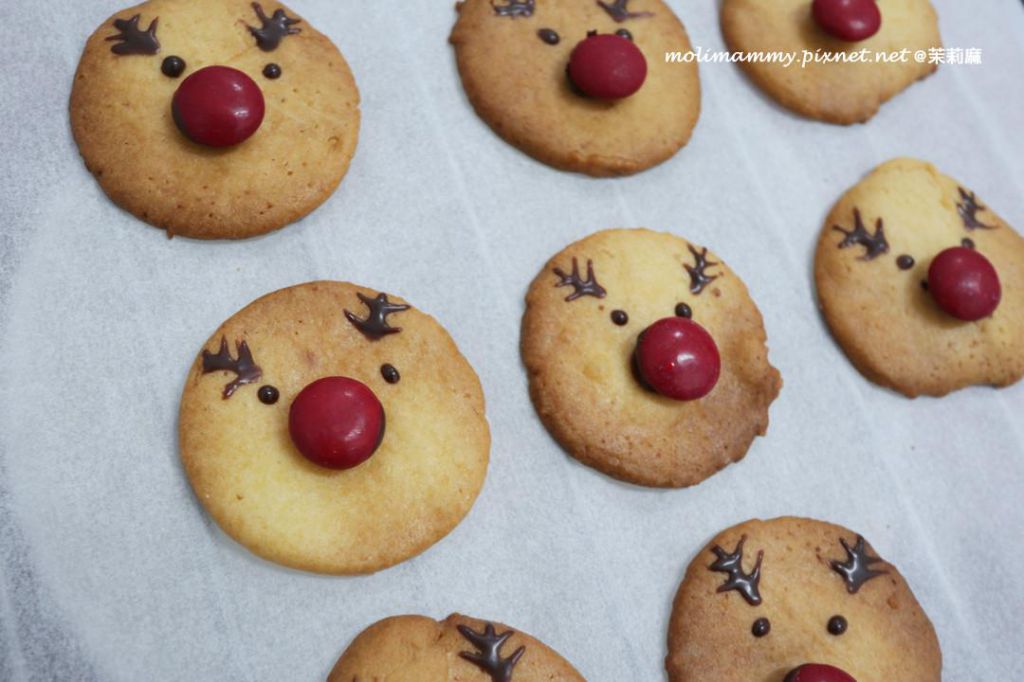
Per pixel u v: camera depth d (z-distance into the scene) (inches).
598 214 11.1
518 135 11.0
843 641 10.2
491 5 11.3
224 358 9.9
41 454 9.6
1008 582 10.9
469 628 9.7
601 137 11.1
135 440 9.8
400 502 9.8
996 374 11.5
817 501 10.8
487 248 10.8
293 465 9.7
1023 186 12.3
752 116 11.9
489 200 10.9
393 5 11.3
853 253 11.4
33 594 9.4
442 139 11.0
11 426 9.6
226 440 9.7
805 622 10.2
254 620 9.6
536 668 9.7
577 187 11.2
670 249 11.0
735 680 10.0
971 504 11.1
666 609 10.2
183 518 9.7
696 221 11.4
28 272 9.9
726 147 11.7
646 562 10.3
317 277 10.4
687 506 10.5
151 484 9.7
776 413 11.0
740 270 11.3
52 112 10.3
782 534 10.5
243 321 10.0
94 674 9.3
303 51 10.8
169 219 10.2
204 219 10.2
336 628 9.7
